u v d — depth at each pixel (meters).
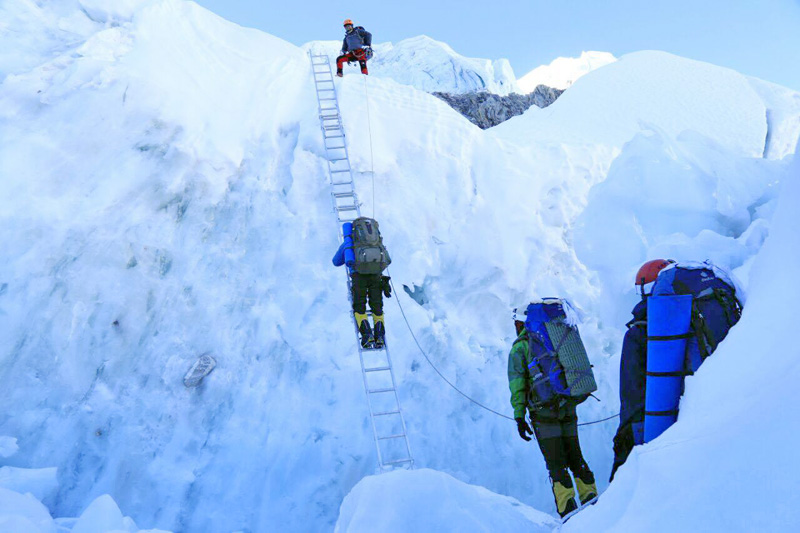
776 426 1.48
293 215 7.48
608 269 6.45
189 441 5.98
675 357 2.62
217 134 7.55
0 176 6.34
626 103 11.98
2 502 4.29
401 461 5.65
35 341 5.93
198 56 8.32
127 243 6.63
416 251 7.65
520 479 6.48
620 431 3.17
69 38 7.89
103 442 5.75
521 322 4.35
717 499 1.48
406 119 8.65
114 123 7.07
